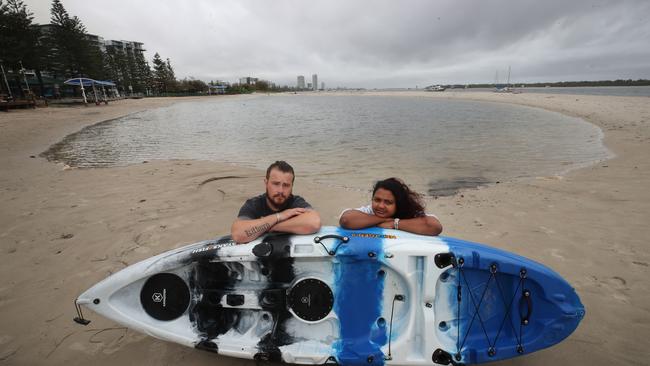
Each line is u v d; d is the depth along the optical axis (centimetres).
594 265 368
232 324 257
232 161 995
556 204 561
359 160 1003
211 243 263
